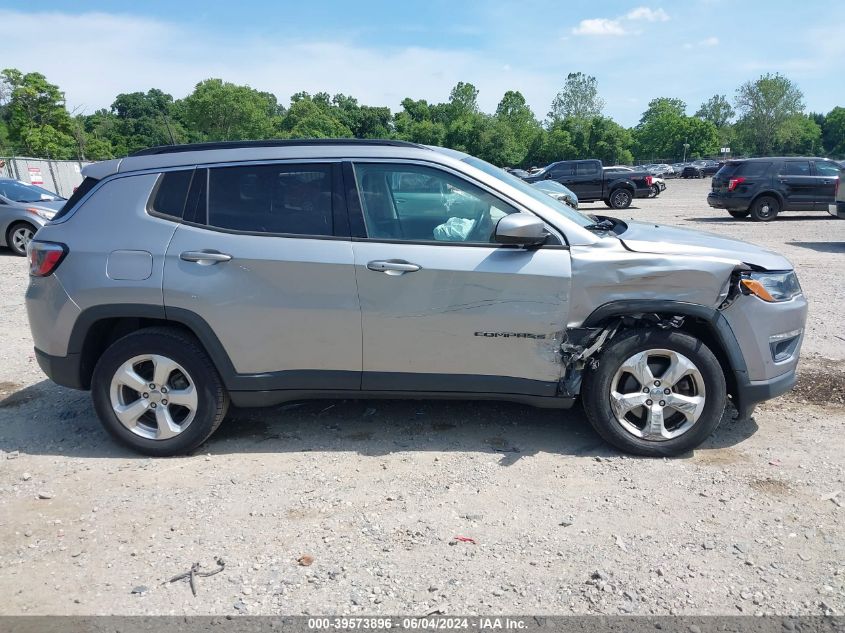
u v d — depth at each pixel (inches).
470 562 119.9
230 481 151.1
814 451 161.2
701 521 132.0
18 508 140.7
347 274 153.7
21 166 1050.1
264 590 113.3
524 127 3860.7
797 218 742.5
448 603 109.2
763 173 709.9
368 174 158.9
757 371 155.7
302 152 161.3
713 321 152.5
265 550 124.6
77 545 127.1
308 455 163.5
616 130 3376.0
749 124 3762.3
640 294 152.9
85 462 161.9
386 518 134.6
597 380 156.4
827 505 137.1
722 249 158.9
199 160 163.2
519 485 147.0
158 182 163.2
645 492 143.3
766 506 137.1
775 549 122.3
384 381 160.2
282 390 161.8
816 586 111.9
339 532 130.0
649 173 1055.6
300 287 154.9
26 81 1893.5
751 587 112.0
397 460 159.9
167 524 133.8
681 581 113.8
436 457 161.0
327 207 157.9
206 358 160.1
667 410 158.6
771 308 154.3
